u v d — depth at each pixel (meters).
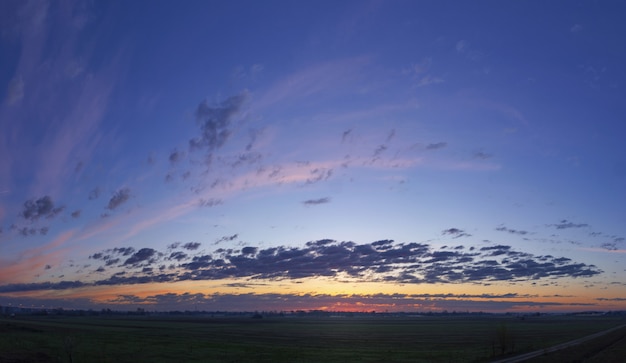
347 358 88.62
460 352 102.25
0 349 84.50
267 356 91.06
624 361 78.62
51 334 127.06
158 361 78.44
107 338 123.69
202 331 185.50
